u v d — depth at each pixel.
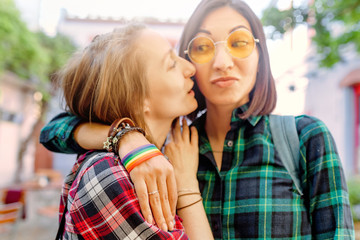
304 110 9.66
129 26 1.08
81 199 0.85
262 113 1.14
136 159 0.86
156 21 11.82
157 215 0.85
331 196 0.99
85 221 0.84
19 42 8.55
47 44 10.30
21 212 4.69
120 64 0.99
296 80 9.16
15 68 9.37
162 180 0.87
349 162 8.11
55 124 1.15
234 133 1.16
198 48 1.10
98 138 1.00
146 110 1.05
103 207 0.82
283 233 0.98
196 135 1.18
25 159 12.23
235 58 1.05
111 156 0.90
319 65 4.93
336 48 4.64
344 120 8.27
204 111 1.31
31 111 11.84
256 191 1.03
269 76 1.16
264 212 1.00
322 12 4.04
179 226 0.90
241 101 1.16
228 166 1.13
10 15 8.01
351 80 7.90
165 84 1.05
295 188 1.04
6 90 10.46
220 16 1.09
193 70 1.10
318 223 1.00
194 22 1.12
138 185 0.84
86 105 1.04
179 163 1.09
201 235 0.97
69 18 12.84
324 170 1.01
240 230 1.03
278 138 1.10
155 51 1.04
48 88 10.38
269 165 1.06
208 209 1.08
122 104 0.99
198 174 1.14
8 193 4.75
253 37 1.07
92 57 1.04
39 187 6.51
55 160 13.44
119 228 0.81
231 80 1.05
